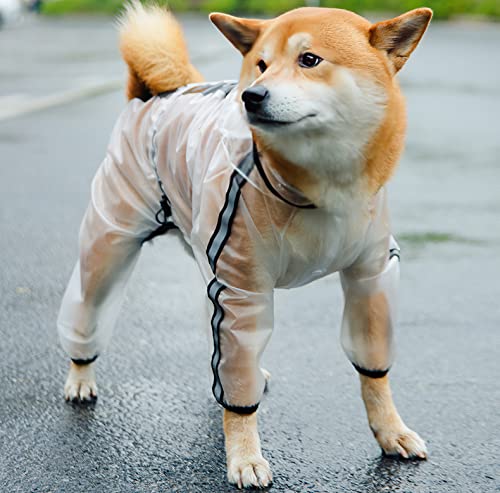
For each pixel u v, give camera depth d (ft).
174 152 10.77
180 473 10.52
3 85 41.60
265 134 8.98
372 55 8.91
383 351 10.55
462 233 19.79
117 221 11.40
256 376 10.03
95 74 45.32
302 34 8.84
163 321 15.21
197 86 11.34
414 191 23.24
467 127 32.32
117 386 12.87
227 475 10.39
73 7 109.19
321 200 9.20
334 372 13.24
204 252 10.09
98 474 10.49
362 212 9.53
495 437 11.28
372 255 10.06
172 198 10.89
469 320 15.19
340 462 10.70
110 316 12.10
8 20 84.84
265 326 9.93
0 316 15.33
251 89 8.67
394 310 10.48
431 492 10.02
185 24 81.10
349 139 8.90
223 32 9.71
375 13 88.07
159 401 12.41
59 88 40.63
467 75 46.26
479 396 12.42
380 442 10.87
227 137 9.73
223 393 10.12
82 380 12.45
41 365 13.52
